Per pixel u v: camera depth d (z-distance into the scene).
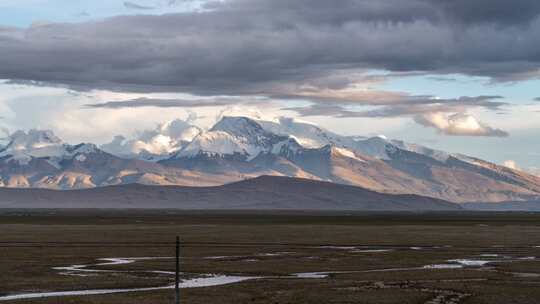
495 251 175.38
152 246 185.38
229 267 134.12
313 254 164.25
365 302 91.06
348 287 105.00
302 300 92.25
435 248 185.12
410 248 185.12
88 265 136.75
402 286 106.50
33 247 179.62
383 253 168.00
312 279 116.12
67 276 118.88
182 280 116.06
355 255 161.88
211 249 176.50
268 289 102.31
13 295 99.19
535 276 120.69
